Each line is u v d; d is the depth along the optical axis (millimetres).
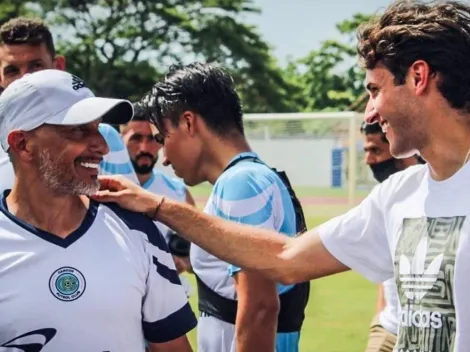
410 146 2059
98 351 2189
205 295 2943
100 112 2182
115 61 35344
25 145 2213
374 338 3484
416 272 1995
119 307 2213
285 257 2473
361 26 2162
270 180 2799
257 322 2678
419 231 2027
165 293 2348
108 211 2322
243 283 2684
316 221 16594
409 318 2006
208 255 2893
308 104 40438
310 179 22516
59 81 2240
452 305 1915
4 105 2248
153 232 2365
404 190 2146
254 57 36562
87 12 35094
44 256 2180
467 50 1956
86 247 2219
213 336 2928
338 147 22219
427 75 1978
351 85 40281
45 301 2148
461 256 1903
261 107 37469
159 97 2896
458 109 1976
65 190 2199
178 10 35688
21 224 2209
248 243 2525
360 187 21422
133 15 35469
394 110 2035
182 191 4938
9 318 2131
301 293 2957
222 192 2762
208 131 2844
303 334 6539
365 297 8266
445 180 2010
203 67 2867
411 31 1983
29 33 3648
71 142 2193
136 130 4625
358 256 2330
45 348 2154
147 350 2623
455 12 1983
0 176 2656
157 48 35344
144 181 4754
